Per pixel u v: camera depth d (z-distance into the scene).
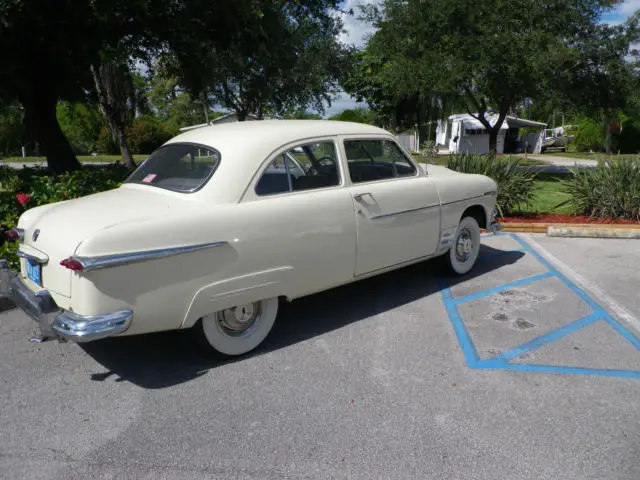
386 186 5.01
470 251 6.27
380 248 4.95
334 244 4.51
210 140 4.26
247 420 3.36
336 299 5.54
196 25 11.61
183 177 4.11
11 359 4.20
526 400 3.56
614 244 7.83
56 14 10.24
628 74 16.81
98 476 2.84
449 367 4.04
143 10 10.52
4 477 2.83
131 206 3.81
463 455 2.99
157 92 42.12
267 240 4.03
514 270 6.53
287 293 4.29
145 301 3.51
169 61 15.35
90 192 6.70
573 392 3.66
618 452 3.01
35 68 12.58
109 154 42.62
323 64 25.36
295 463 2.93
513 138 39.31
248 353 4.29
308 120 5.01
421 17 17.56
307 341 4.52
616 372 3.94
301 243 4.25
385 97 32.31
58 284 3.52
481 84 17.08
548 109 19.14
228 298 3.90
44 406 3.53
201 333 3.94
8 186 7.59
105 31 11.03
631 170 9.12
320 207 4.38
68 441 3.15
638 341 4.48
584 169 9.93
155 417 3.40
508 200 9.39
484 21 16.72
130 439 3.17
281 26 12.73
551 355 4.23
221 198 3.88
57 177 7.50
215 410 3.47
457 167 9.58
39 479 2.82
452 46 17.64
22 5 9.39
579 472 2.85
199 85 14.09
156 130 42.91
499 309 5.24
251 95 23.58
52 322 3.47
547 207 10.53
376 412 3.43
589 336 4.59
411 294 5.68
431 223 5.48
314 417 3.38
